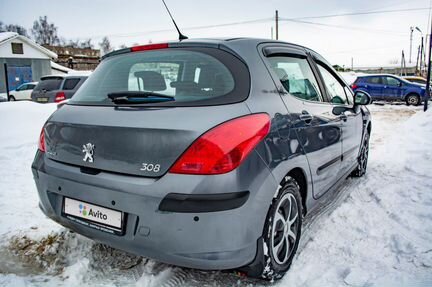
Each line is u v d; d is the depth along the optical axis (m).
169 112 1.93
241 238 1.88
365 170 4.66
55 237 2.90
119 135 1.95
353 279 2.25
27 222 3.19
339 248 2.68
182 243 1.82
